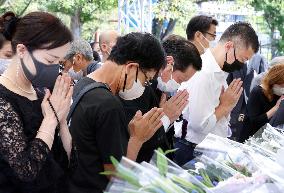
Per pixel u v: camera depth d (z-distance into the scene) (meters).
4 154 1.55
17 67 1.64
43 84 1.66
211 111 2.66
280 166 1.75
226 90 2.77
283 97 3.51
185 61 2.46
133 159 2.01
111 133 1.83
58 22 1.65
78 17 15.05
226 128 2.88
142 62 1.98
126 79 1.99
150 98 2.40
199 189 1.50
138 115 2.05
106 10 15.54
